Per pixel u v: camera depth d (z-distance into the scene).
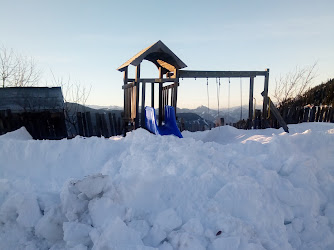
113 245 2.84
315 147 5.77
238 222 3.34
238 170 4.47
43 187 4.60
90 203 3.44
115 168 4.93
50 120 10.28
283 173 4.78
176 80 9.66
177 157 4.79
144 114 9.56
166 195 3.89
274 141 5.79
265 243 3.30
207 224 3.39
